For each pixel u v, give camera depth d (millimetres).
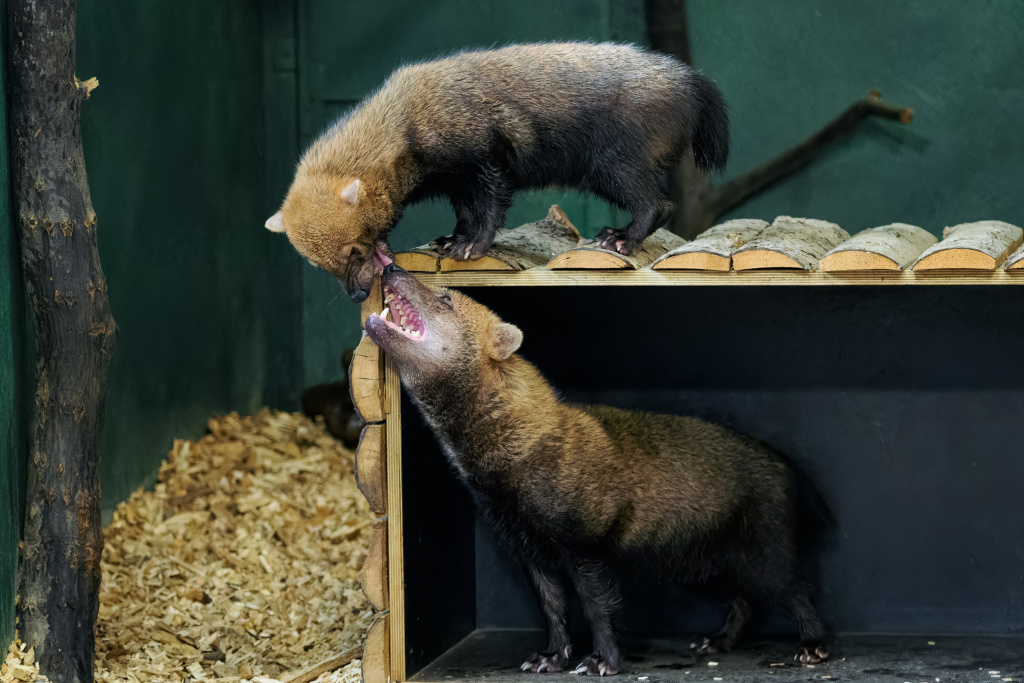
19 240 3238
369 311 3197
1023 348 3387
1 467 3205
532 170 3240
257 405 4625
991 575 3414
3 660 3203
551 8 4363
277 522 3943
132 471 3941
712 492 3271
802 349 3453
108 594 3592
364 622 3539
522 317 3506
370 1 4523
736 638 3355
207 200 4262
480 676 3213
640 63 3242
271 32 4613
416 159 3201
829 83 4285
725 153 3305
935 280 3055
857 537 3445
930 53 4246
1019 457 3398
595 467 3182
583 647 3377
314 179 3180
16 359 3258
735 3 4301
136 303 3955
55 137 3221
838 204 4305
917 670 3225
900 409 3432
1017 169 4223
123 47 3898
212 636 3480
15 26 3203
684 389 3488
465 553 3455
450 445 3178
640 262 3137
